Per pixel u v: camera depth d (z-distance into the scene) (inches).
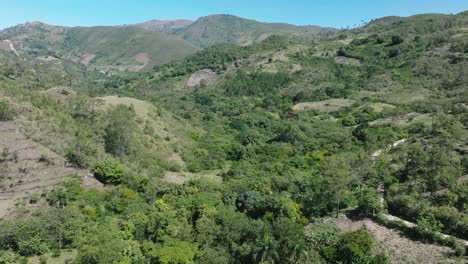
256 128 5172.2
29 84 3767.2
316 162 3243.1
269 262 1615.4
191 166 3280.0
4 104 2677.2
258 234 1720.0
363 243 1689.2
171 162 3235.7
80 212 2066.9
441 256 1653.5
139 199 2316.7
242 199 2218.3
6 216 2003.0
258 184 2378.2
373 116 4638.3
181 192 2385.6
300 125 4527.6
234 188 2343.8
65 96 3462.1
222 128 5118.1
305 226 2020.2
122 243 1718.8
